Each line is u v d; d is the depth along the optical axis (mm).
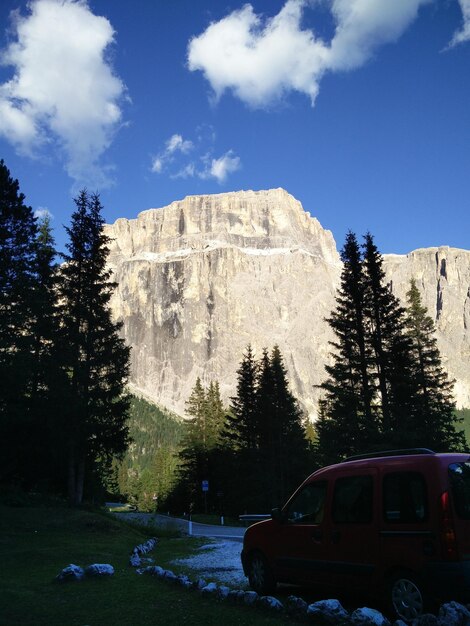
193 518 47000
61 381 27312
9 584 9438
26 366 23922
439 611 5715
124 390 30500
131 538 20656
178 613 6926
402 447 25328
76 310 28891
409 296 37188
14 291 24609
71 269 30109
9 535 17969
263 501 50469
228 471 57812
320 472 8320
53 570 11469
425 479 6520
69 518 22250
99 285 30031
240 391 55438
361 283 29047
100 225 31031
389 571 6629
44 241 36031
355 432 26781
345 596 8219
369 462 7457
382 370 28016
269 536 8719
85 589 8766
